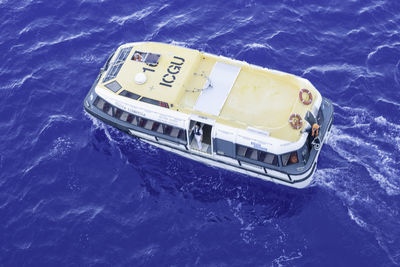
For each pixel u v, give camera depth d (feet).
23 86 194.59
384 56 195.31
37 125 184.14
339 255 152.35
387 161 168.76
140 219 161.99
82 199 166.81
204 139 168.66
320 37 202.80
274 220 160.04
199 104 161.27
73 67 200.13
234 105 161.38
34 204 165.89
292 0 214.28
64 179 171.12
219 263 152.35
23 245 157.58
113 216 162.81
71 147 178.19
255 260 152.56
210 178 169.58
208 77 166.71
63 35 209.56
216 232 158.40
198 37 205.57
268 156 155.43
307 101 158.40
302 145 153.17
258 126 156.87
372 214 159.12
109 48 205.57
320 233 156.87
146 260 153.48
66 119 185.26
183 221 161.07
